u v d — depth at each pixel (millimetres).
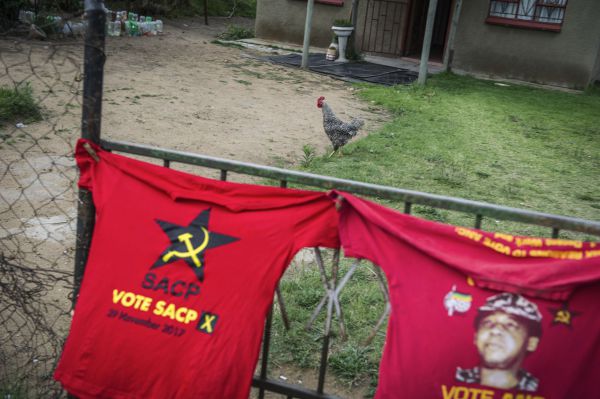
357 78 13492
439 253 2289
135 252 2592
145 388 2504
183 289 2521
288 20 17156
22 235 4801
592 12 13820
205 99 10312
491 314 2230
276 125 9258
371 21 16328
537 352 2209
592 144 9750
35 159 6473
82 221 2756
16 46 2795
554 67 14469
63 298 3934
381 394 2311
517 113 11461
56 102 8586
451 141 9102
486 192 6969
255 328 2436
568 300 2211
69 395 2787
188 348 2475
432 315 2271
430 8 12609
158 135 8000
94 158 2688
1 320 3574
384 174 7223
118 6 18297
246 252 2496
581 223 2281
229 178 6680
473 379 2232
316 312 2551
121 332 2539
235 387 2426
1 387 2990
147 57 13305
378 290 4340
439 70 15352
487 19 14742
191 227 2566
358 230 2400
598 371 2209
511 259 2307
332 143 7992
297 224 2480
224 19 21875
